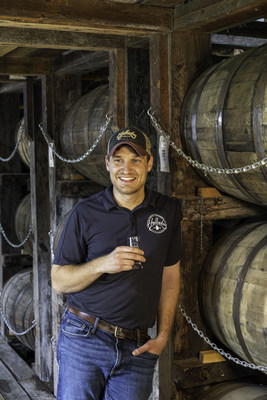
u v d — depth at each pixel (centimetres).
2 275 838
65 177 599
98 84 661
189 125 379
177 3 378
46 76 596
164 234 309
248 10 336
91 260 299
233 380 408
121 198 308
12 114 854
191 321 399
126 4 369
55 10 347
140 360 311
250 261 343
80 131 533
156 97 399
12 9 336
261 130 307
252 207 407
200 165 371
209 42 403
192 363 396
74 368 304
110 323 303
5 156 853
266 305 318
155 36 394
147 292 305
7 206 828
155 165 463
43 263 664
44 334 667
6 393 633
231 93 335
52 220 604
